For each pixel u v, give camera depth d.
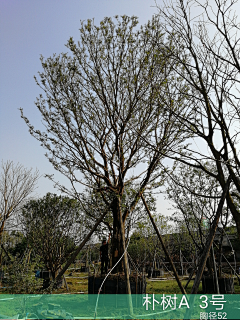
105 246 10.13
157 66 8.02
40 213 12.65
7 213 13.29
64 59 8.92
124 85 8.44
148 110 8.16
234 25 5.54
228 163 5.35
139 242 18.17
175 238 17.55
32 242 12.28
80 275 20.70
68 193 8.96
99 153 9.14
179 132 8.09
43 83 8.87
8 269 7.05
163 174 9.04
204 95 5.66
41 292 7.10
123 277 8.33
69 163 8.73
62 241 12.37
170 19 5.99
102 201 10.14
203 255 4.50
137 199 8.51
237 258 21.75
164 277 19.28
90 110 8.87
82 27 8.65
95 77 8.60
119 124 8.42
